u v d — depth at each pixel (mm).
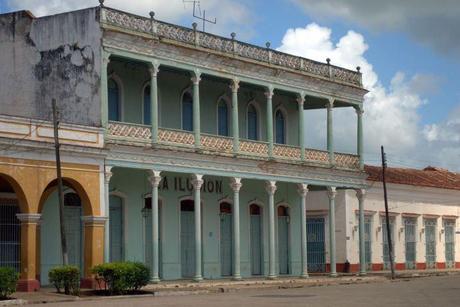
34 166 26219
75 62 29938
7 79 31547
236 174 34562
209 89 36281
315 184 38562
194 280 32688
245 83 35469
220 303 22328
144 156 30562
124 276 26344
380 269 46781
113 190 31812
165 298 25141
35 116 30641
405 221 49312
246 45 35125
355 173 40781
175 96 34656
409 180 49656
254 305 21453
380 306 21188
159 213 33938
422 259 50312
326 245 44500
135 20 30578
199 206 32969
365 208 45906
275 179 36438
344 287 31984
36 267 28500
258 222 38938
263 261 38719
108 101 31875
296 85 37531
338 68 39938
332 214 39594
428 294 26578
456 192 53875
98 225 28297
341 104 41094
